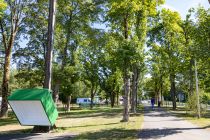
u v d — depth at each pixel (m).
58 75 35.56
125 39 22.78
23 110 17.06
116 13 24.33
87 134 16.91
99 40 33.44
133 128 19.67
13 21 35.03
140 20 26.42
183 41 42.50
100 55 44.28
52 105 17.45
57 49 38.38
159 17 44.50
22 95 16.61
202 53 21.19
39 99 16.30
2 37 35.66
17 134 17.42
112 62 23.02
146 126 20.91
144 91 113.94
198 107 28.59
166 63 47.78
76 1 34.38
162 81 78.94
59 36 38.09
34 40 36.91
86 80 65.12
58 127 20.17
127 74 23.88
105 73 67.88
